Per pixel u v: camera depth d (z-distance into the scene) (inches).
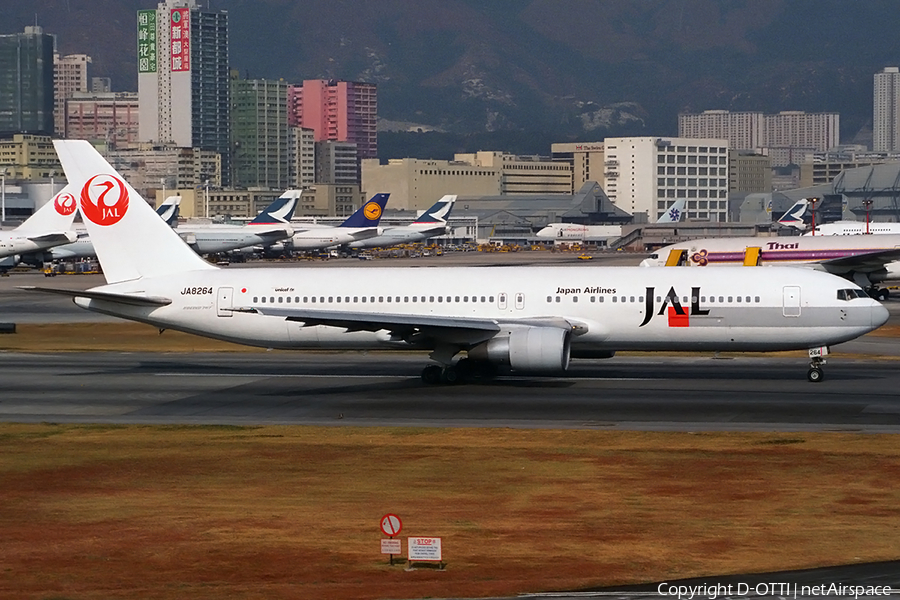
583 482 6117.1
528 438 7372.1
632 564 4589.1
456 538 5012.3
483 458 6766.7
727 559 4653.1
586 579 4397.1
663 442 7170.3
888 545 4825.3
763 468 6382.9
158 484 6195.9
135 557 4788.4
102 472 6501.0
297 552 4827.8
